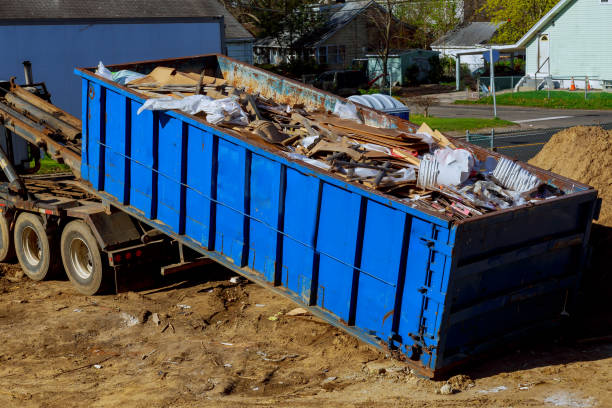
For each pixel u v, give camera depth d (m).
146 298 10.16
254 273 8.09
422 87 54.78
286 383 7.09
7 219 11.73
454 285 6.21
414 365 6.50
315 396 6.66
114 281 10.43
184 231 9.06
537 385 6.42
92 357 8.21
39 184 12.59
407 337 6.53
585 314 8.36
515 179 7.64
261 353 7.99
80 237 10.34
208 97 9.05
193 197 8.76
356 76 50.88
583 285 8.23
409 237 6.37
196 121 8.34
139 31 26.62
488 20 73.19
